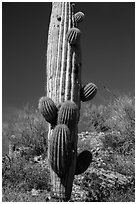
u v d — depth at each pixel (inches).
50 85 196.2
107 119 340.8
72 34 194.5
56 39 198.7
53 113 187.2
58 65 195.2
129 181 247.6
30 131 309.4
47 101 187.6
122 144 296.5
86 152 203.3
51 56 198.5
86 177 241.8
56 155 180.5
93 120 344.2
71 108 182.9
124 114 317.1
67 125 185.2
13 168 253.0
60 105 189.2
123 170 260.1
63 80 193.3
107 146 296.0
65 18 201.5
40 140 298.0
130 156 277.1
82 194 227.6
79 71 199.3
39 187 235.8
